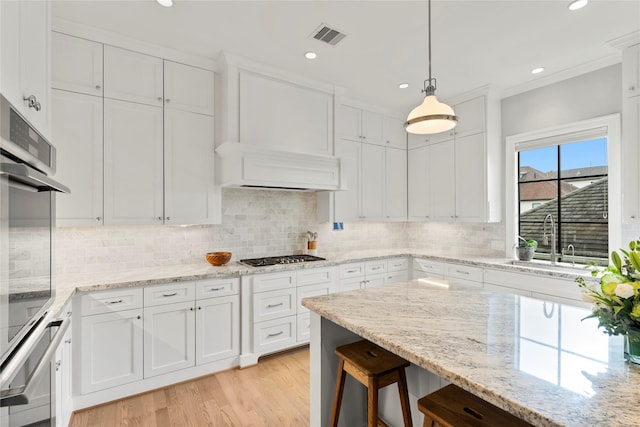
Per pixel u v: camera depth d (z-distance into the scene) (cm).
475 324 142
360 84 340
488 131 349
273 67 299
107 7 213
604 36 248
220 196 294
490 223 377
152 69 263
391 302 177
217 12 219
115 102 246
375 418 147
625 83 242
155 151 262
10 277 106
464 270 347
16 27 116
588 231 302
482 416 116
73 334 212
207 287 263
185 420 208
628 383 93
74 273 255
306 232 385
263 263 311
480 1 207
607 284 101
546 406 81
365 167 396
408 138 436
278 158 299
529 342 123
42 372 106
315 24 234
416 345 120
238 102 286
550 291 280
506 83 338
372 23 232
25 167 102
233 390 243
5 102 98
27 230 122
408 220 435
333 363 179
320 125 334
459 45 262
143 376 236
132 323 231
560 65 297
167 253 296
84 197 234
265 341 291
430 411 120
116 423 204
